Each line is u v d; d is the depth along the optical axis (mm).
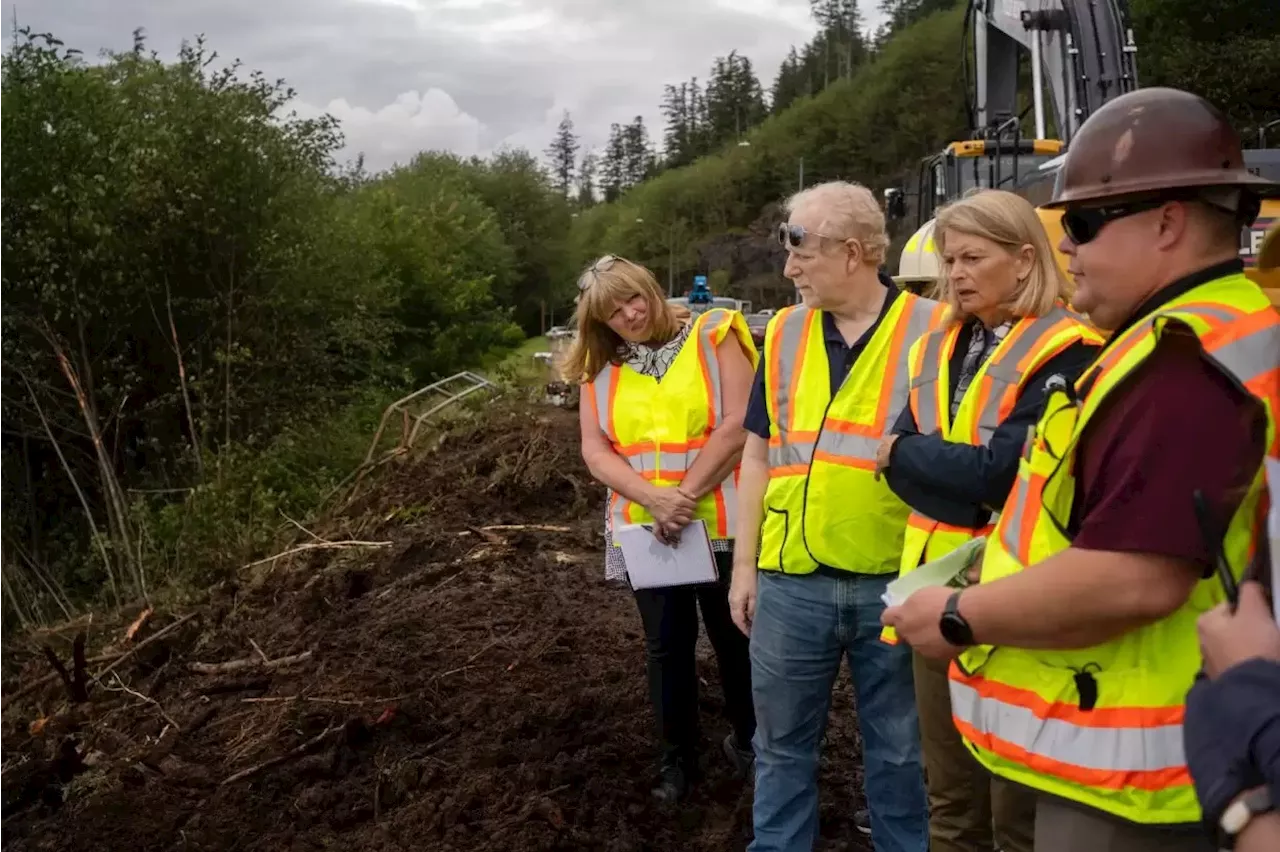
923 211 11625
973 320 2941
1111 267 1912
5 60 14148
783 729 3277
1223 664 1475
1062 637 1815
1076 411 1952
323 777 4785
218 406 14812
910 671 3189
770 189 90062
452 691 5438
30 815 5102
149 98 15203
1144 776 1817
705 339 4031
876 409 3119
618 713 4977
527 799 4227
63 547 14258
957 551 2314
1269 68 24266
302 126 16281
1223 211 1852
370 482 11852
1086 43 9031
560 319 63688
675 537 3898
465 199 39344
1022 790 2068
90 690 6867
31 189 14016
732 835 3967
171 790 4902
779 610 3246
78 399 13562
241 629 7398
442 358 25391
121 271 13969
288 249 15570
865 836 3975
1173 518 1670
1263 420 1653
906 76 85938
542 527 8828
